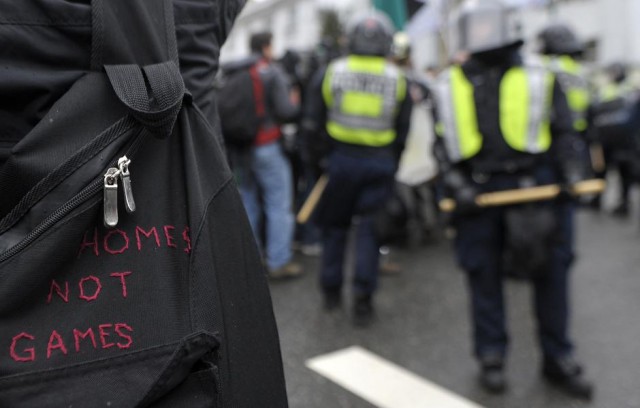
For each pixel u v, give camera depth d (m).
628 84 7.82
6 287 0.84
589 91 6.07
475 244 2.85
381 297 4.32
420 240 5.95
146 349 0.89
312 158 4.21
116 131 0.93
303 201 5.59
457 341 3.48
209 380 0.92
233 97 4.27
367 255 3.73
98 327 0.88
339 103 3.70
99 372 0.86
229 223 1.04
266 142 4.43
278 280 4.73
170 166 1.00
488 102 2.78
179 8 1.08
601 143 7.54
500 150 2.74
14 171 0.88
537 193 2.70
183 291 0.95
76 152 0.90
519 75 2.77
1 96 0.92
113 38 0.96
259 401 1.03
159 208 0.97
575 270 5.00
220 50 1.22
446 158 2.88
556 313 2.82
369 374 3.04
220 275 1.00
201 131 1.05
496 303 2.88
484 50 2.74
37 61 0.94
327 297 4.02
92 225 0.92
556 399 2.77
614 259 5.34
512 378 3.00
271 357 1.07
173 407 0.89
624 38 18.09
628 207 7.63
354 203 3.78
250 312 1.04
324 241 3.99
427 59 12.71
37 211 0.88
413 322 3.80
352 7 22.41
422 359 3.23
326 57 5.43
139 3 1.00
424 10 7.16
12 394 0.81
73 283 0.89
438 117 2.89
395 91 3.67
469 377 3.01
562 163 2.73
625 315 3.87
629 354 3.25
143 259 0.93
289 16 24.75
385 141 3.71
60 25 0.94
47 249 0.86
